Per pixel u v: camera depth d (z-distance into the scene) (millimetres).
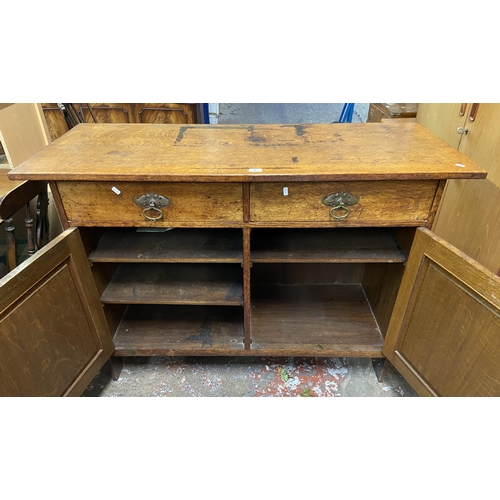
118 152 1134
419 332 1176
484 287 913
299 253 1231
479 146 1531
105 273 1352
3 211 1124
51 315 1057
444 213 1832
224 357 1559
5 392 935
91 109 2664
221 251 1229
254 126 1374
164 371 1491
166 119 2719
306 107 4539
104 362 1328
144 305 1593
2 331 906
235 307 1592
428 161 1059
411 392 1406
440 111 1857
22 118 1841
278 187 1046
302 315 1551
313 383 1443
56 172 1000
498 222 1423
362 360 1550
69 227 1125
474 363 979
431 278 1093
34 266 973
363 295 1674
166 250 1230
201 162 1059
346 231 1352
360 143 1193
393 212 1093
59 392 1128
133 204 1086
